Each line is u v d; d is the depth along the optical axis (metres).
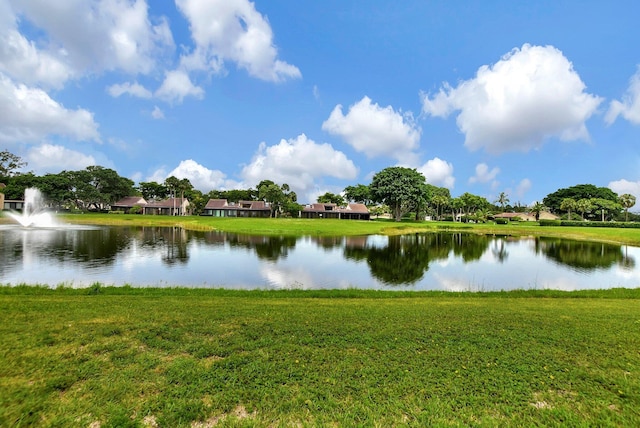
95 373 4.86
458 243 40.34
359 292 13.37
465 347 6.26
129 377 4.78
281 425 3.87
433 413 4.18
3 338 5.96
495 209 157.12
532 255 30.81
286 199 104.12
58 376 4.70
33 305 8.57
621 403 4.48
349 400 4.40
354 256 26.75
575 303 11.48
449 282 18.69
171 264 21.22
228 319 7.68
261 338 6.47
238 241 34.69
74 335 6.23
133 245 29.64
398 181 87.06
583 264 25.94
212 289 13.16
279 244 33.00
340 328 7.25
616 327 7.70
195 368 5.11
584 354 6.02
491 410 4.28
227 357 5.57
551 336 6.95
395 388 4.71
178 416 3.96
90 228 45.59
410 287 17.02
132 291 12.04
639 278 20.72
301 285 16.53
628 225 72.00
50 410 3.97
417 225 64.56
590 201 111.75
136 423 3.82
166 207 100.88
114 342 5.98
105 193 97.62
